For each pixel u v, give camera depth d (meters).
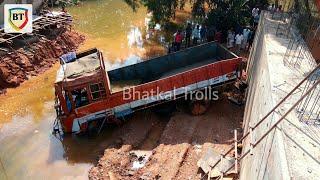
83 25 29.05
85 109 14.68
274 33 14.55
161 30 27.92
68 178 13.01
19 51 20.38
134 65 16.88
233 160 11.73
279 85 9.30
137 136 14.81
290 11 18.31
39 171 13.40
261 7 24.42
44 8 27.16
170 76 15.60
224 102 16.80
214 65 15.36
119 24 29.55
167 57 17.25
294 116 7.81
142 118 16.05
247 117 13.17
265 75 10.66
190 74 15.22
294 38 13.95
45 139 15.12
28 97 18.11
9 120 16.34
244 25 23.22
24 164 13.73
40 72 20.44
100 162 13.35
